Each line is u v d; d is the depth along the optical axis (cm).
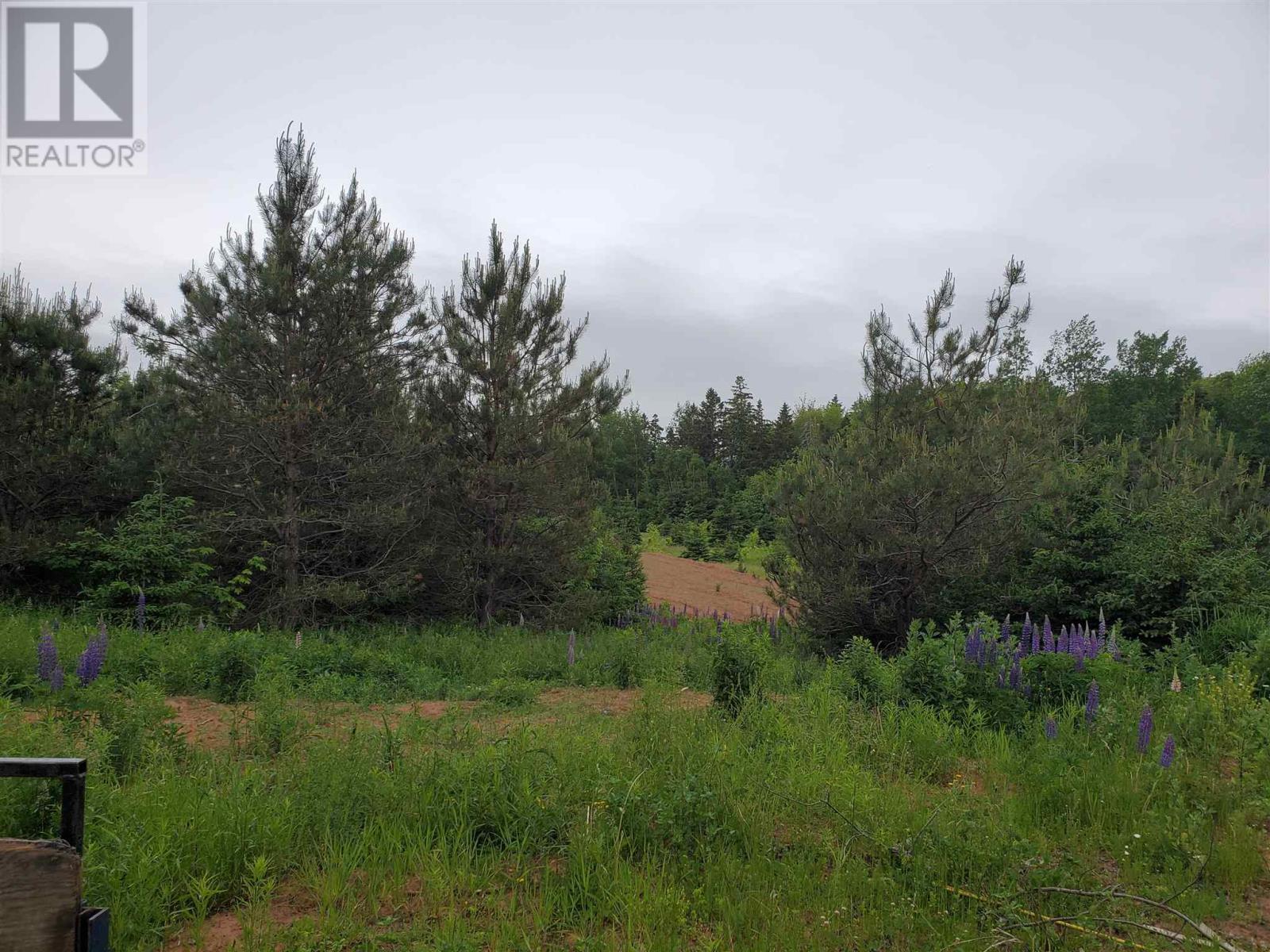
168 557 1300
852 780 570
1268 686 906
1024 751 713
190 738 697
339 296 1434
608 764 561
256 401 1407
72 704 738
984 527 1364
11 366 1366
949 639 984
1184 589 1244
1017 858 461
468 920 392
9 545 1269
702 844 468
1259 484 2111
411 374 1566
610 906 406
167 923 378
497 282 1617
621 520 4156
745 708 750
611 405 1727
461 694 991
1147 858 501
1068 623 1338
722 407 8975
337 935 370
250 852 439
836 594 1398
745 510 4922
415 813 489
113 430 1449
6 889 182
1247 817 565
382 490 1507
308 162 1459
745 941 386
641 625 1850
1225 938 403
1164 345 5306
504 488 1648
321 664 1041
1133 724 726
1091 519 1391
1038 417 1452
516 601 1709
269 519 1416
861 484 1390
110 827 425
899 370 1516
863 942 391
